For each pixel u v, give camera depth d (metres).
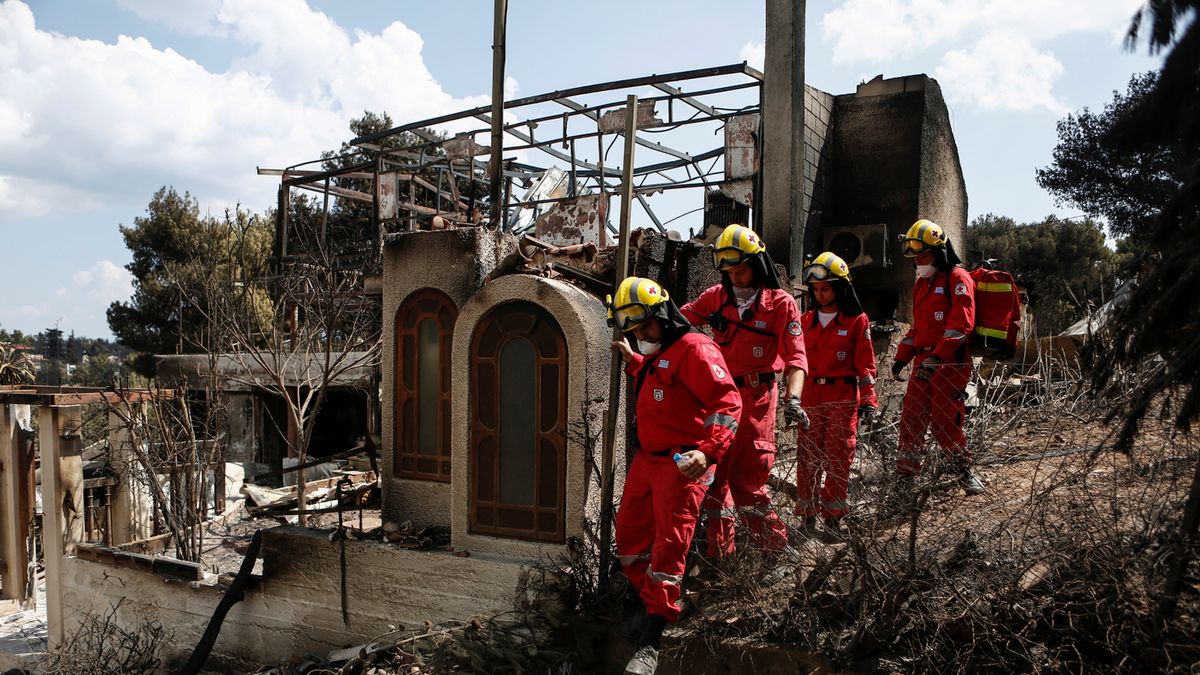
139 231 25.86
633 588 4.52
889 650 3.70
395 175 15.28
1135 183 3.48
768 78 9.28
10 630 8.86
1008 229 25.23
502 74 6.07
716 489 4.45
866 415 5.04
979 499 3.99
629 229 4.71
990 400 5.17
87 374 30.34
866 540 3.74
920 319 5.44
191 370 13.23
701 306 4.84
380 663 4.95
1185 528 3.22
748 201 11.17
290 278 10.88
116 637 6.97
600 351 5.06
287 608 6.01
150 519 10.16
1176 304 3.12
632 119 4.70
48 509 8.29
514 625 4.67
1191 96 3.05
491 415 5.36
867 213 11.02
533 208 13.37
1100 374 3.55
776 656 3.83
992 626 3.46
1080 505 3.65
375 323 10.77
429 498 5.91
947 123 11.64
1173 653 3.19
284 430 13.84
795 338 4.50
